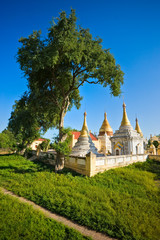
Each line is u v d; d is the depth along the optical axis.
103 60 16.53
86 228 6.44
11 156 25.52
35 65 13.99
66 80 18.80
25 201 8.83
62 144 15.33
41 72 17.22
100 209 7.65
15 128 26.67
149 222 6.70
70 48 14.11
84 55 15.07
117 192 10.17
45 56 13.43
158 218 7.10
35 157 26.77
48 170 16.62
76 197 8.94
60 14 15.05
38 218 6.64
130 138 26.73
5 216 6.60
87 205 8.04
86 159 14.51
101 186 11.44
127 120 30.05
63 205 8.05
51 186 10.86
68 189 10.40
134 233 5.82
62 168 16.08
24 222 6.24
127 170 16.34
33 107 20.30
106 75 16.52
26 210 7.29
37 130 30.27
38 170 17.03
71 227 6.38
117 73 16.80
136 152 27.28
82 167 14.95
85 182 12.23
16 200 8.51
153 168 19.22
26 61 14.52
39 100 18.95
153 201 9.13
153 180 14.27
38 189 10.23
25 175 14.25
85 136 26.80
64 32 14.46
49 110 22.14
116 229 6.19
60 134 16.69
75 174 14.86
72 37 14.36
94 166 14.48
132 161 21.19
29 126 26.14
